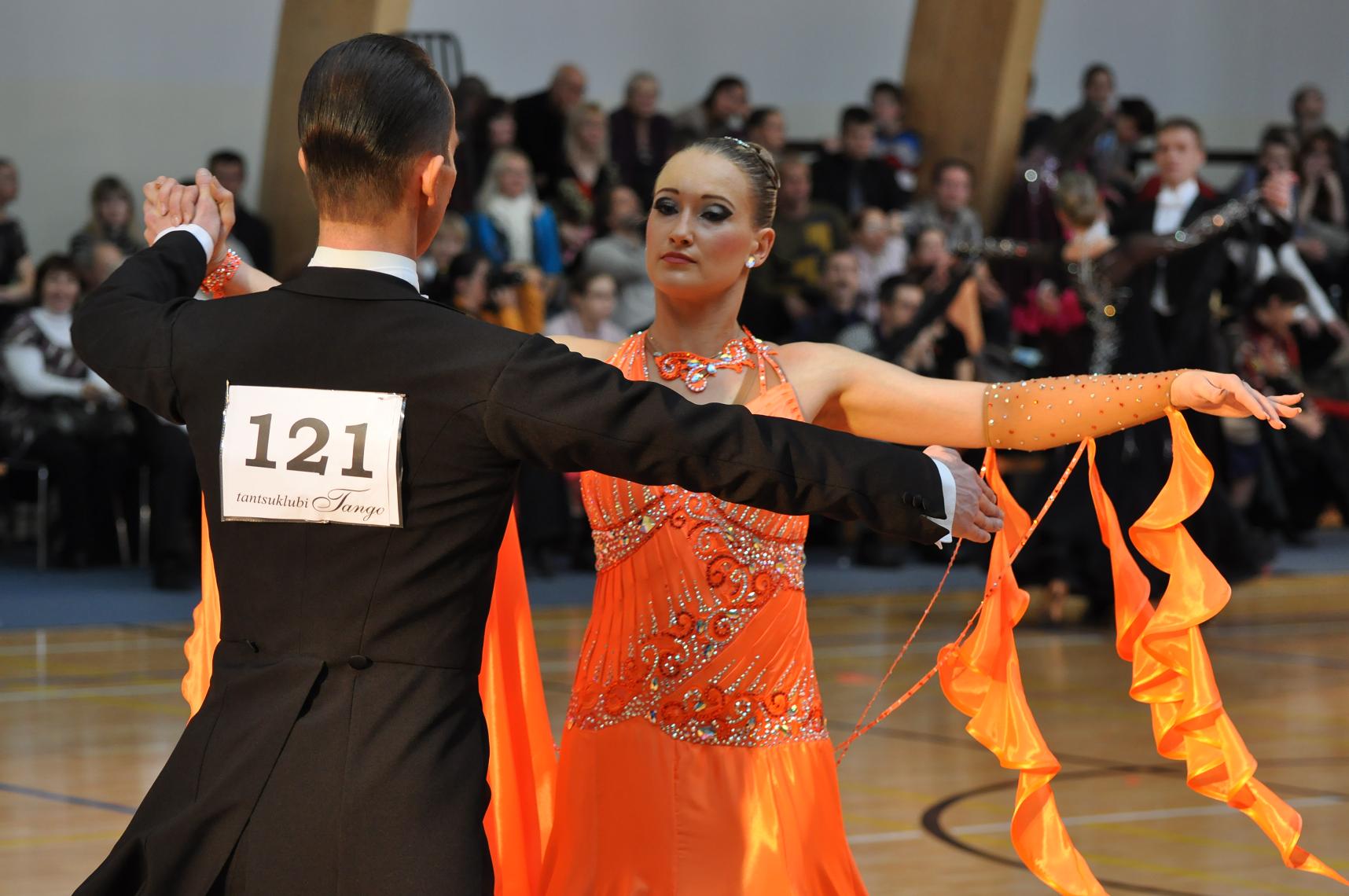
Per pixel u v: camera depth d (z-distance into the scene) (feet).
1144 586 14.60
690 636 13.44
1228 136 77.82
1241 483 53.16
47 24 58.34
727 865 13.20
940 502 10.85
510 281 47.24
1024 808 14.24
